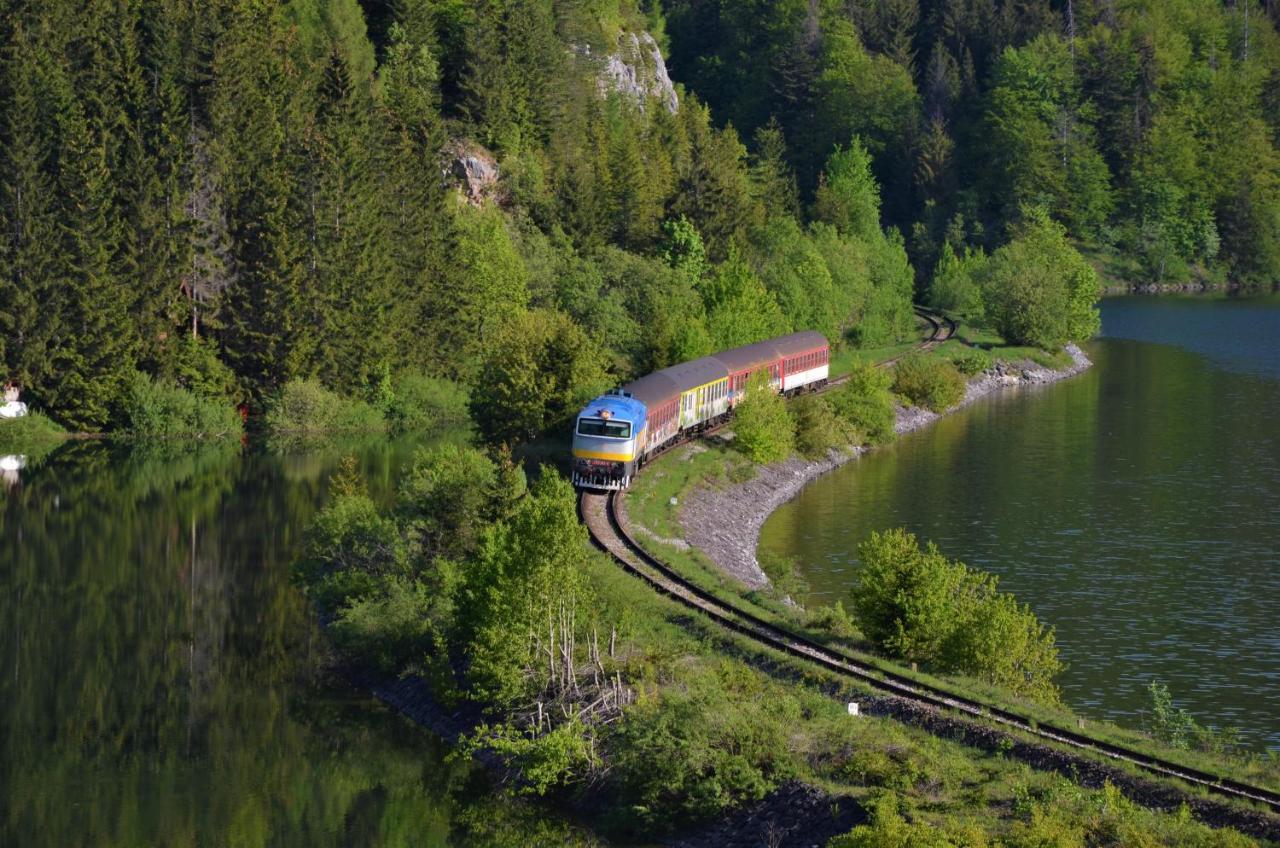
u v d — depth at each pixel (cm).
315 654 6956
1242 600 8294
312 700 6369
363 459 11606
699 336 12075
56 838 5081
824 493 11012
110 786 5506
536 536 5834
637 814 4950
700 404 10788
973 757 4825
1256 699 6781
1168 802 4397
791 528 9862
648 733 5038
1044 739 4894
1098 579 8712
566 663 5675
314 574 7481
